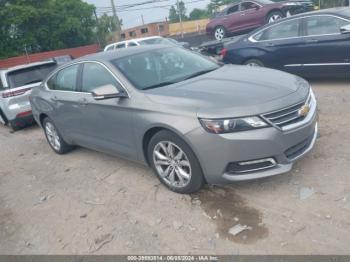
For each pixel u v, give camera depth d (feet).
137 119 14.08
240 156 12.00
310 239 10.57
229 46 30.01
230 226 11.77
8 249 13.01
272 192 13.12
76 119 17.93
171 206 13.46
